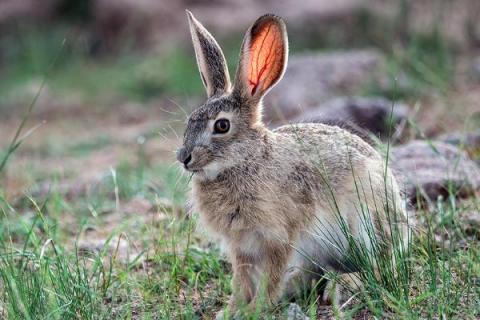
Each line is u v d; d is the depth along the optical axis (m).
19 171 16.25
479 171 12.73
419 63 20.80
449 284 8.55
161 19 29.64
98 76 26.61
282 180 8.91
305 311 8.62
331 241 9.21
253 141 9.01
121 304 9.05
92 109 23.83
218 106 9.04
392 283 8.63
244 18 28.56
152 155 17.08
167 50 27.39
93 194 13.63
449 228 10.47
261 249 8.98
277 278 8.84
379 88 19.91
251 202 8.77
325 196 9.20
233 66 20.03
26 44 29.75
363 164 9.55
